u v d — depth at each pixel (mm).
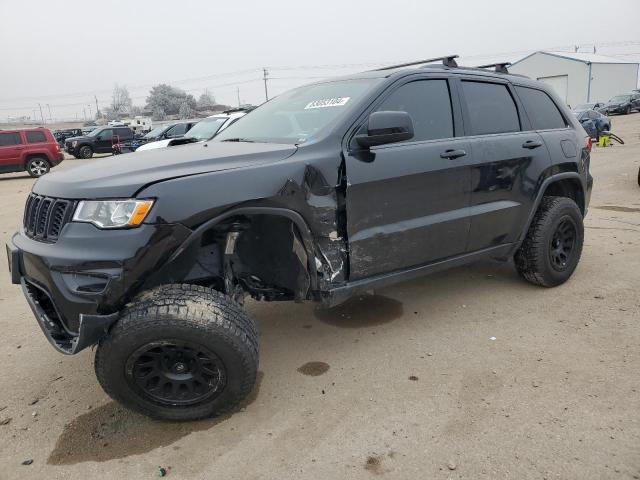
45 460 2598
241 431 2766
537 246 4383
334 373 3334
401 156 3385
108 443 2711
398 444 2602
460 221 3762
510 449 2525
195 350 2654
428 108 3695
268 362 3523
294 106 3844
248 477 2420
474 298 4488
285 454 2566
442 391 3061
